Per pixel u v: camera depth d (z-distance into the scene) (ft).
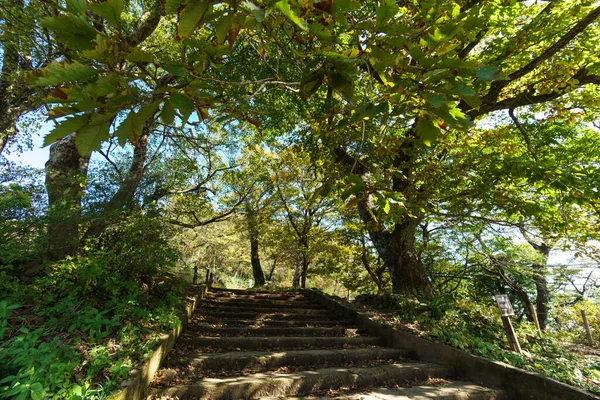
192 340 16.21
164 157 30.50
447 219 24.73
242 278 86.22
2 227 13.53
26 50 18.76
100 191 18.33
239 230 51.13
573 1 17.70
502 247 36.91
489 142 22.80
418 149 19.98
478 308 24.38
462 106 21.17
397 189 22.58
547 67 20.57
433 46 4.22
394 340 18.74
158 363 12.54
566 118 21.59
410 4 10.03
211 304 26.14
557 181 14.10
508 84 21.89
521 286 38.34
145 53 3.17
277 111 25.85
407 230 25.61
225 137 35.63
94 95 2.95
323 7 3.76
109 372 10.14
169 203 30.04
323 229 51.67
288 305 28.02
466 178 22.27
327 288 77.41
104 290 15.01
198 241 61.31
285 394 12.46
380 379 14.25
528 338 20.49
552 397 12.57
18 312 12.75
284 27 4.91
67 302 12.90
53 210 14.88
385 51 4.28
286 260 53.42
